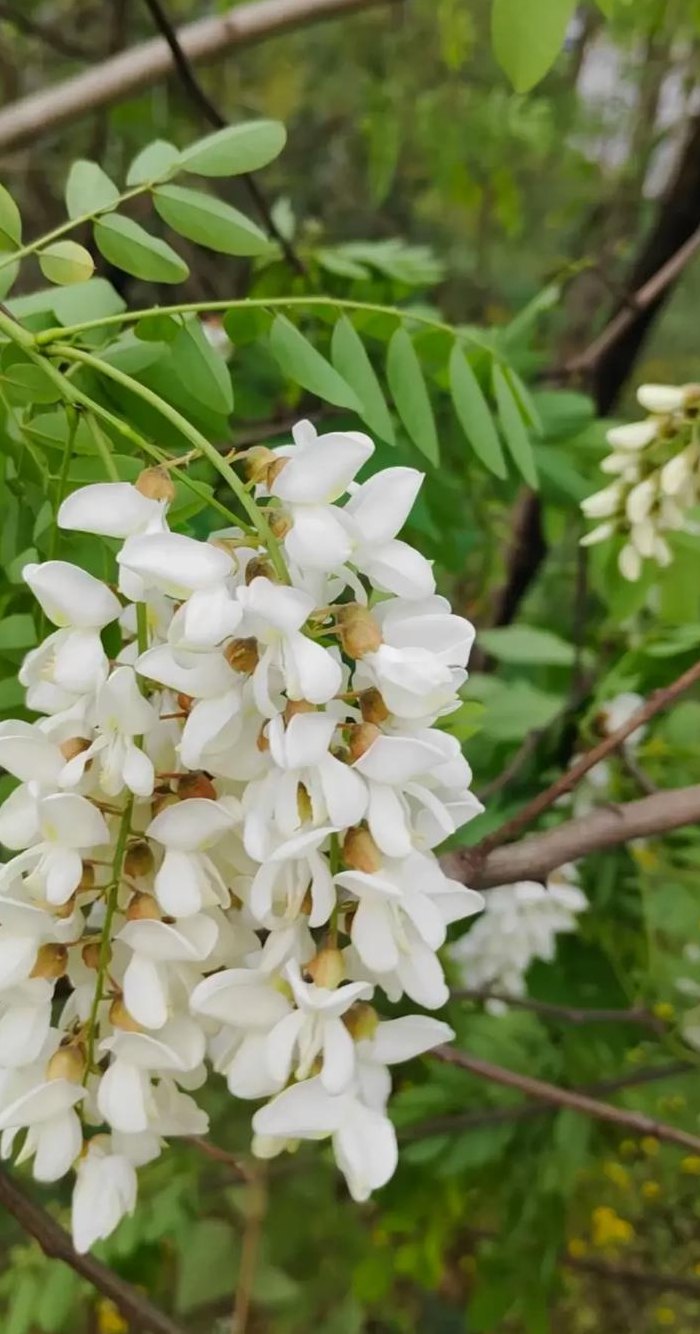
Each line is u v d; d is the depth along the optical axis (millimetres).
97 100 715
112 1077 443
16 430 488
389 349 519
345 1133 433
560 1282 900
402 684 419
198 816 427
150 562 408
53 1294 876
